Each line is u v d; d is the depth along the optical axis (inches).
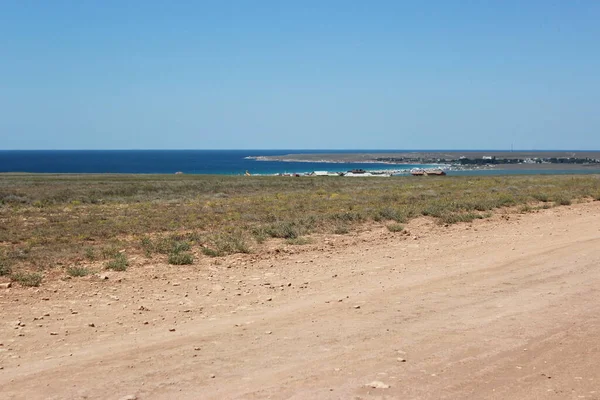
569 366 248.1
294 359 258.1
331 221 773.9
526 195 1147.9
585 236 637.9
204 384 228.4
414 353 265.1
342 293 395.5
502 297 373.4
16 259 517.0
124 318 335.3
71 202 1296.8
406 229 731.4
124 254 543.2
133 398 213.6
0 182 1959.9
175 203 1182.9
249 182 2060.8
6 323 322.7
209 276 458.9
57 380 233.9
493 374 239.3
